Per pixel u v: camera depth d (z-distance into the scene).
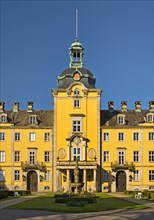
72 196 80.94
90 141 117.38
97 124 117.94
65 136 117.62
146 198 84.19
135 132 119.38
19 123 120.38
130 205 61.16
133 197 87.69
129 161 118.06
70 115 117.88
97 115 118.19
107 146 118.31
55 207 56.53
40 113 123.94
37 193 106.44
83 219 41.59
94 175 113.44
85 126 117.75
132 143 118.88
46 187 116.75
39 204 62.78
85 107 118.50
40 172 117.00
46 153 118.19
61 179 115.12
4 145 118.69
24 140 118.75
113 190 116.19
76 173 94.50
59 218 42.53
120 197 87.06
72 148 116.75
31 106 124.81
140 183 117.25
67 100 118.62
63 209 53.31
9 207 57.09
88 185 114.38
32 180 117.69
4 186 117.00
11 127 119.19
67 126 117.81
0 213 48.25
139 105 125.31
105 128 119.00
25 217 43.56
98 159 116.88
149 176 117.75
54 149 117.38
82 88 118.81
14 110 124.56
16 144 118.62
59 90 118.75
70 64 125.56
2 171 117.81
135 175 117.81
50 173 117.19
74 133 116.62
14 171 117.75
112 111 124.44
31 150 118.31
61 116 118.19
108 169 117.31
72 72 122.25
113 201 71.19
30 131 119.00
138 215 45.88
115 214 47.12
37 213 48.25
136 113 124.12
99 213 48.44
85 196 80.62
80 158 116.31
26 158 118.19
